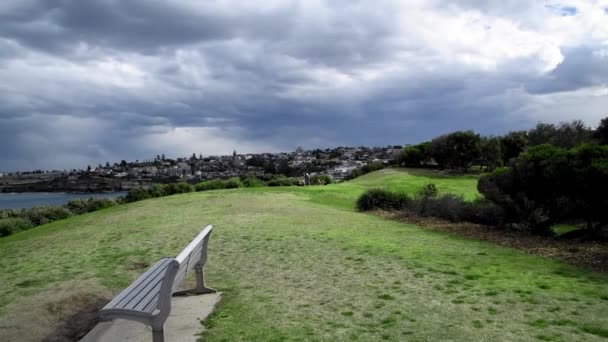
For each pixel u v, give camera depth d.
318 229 12.96
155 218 16.19
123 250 10.65
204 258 6.91
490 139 51.88
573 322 5.27
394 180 40.66
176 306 6.30
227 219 15.27
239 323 5.52
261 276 7.90
